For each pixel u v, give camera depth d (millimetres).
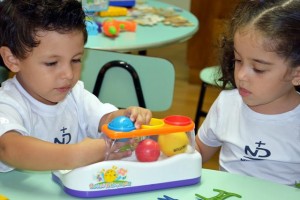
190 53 3363
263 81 997
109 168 781
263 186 864
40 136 1021
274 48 966
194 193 822
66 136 1078
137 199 790
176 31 1923
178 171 830
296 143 1118
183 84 3434
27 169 820
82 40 930
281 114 1126
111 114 1069
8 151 820
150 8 2295
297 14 997
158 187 820
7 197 780
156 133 811
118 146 809
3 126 848
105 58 1582
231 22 1101
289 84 1046
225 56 1190
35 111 1012
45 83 917
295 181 1125
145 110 938
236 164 1159
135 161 815
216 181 870
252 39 968
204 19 3246
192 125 843
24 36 893
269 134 1130
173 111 2943
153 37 1809
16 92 984
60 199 779
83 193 778
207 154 1252
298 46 986
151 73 1583
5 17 926
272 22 977
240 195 826
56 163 787
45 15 877
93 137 1111
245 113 1156
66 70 907
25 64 924
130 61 1581
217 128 1196
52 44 887
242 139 1149
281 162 1120
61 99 958
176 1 4258
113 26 1811
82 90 1132
